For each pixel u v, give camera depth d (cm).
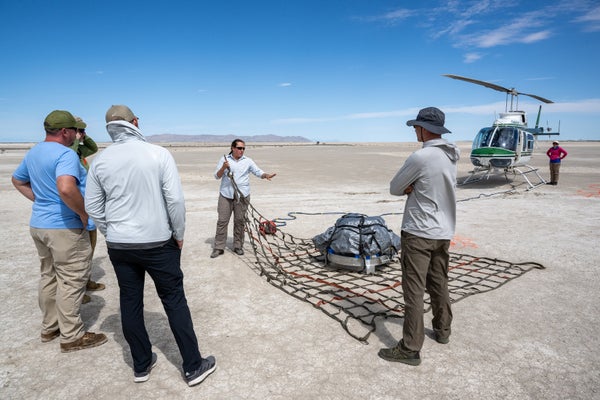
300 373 295
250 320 386
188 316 276
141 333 277
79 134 401
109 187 252
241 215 594
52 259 333
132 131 261
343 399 264
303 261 587
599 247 628
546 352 321
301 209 1008
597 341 338
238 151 589
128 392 274
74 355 324
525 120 1606
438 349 328
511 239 684
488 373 293
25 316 398
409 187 304
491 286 470
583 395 266
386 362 309
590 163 2514
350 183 1642
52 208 308
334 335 354
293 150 6150
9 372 299
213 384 282
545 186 1452
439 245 297
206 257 600
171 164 262
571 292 448
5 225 835
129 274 265
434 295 324
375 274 523
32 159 308
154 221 255
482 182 1652
